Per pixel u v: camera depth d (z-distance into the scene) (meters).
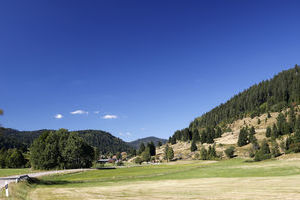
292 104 192.00
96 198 21.97
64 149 88.62
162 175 54.34
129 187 31.55
